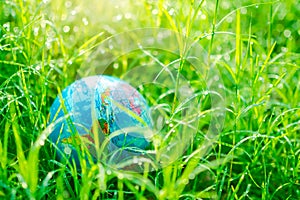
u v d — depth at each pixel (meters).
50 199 2.08
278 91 2.76
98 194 1.96
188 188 2.34
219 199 2.14
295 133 2.56
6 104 2.34
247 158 2.53
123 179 1.98
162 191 1.94
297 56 3.13
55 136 2.17
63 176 2.12
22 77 2.48
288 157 2.44
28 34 2.69
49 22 2.67
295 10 3.68
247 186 2.26
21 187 2.03
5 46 2.68
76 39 3.11
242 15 3.55
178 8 3.35
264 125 2.61
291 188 2.34
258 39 3.35
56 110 2.23
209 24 3.20
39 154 2.33
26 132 2.33
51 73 2.85
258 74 2.56
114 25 3.35
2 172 2.01
